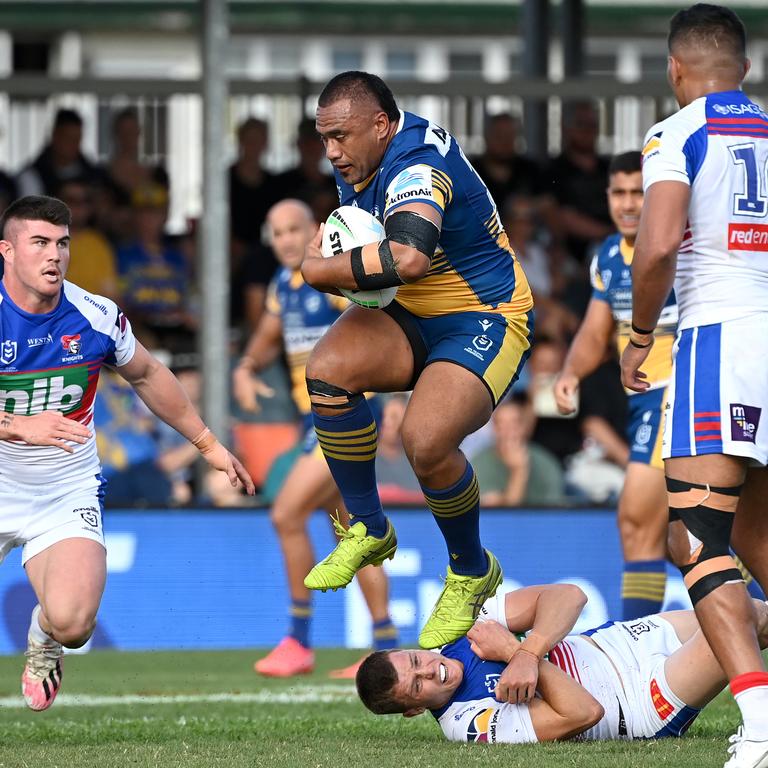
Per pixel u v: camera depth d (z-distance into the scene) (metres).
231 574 33.66
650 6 58.44
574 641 18.64
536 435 38.53
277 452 37.47
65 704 24.59
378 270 15.50
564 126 47.66
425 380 16.39
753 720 14.52
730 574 15.09
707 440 15.27
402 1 60.31
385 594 28.31
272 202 43.47
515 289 17.00
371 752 17.02
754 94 45.16
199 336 38.12
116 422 36.69
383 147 16.19
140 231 42.12
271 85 44.72
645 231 15.30
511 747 17.30
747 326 15.38
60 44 57.22
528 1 48.03
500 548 34.25
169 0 57.84
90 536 19.34
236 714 22.56
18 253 18.31
